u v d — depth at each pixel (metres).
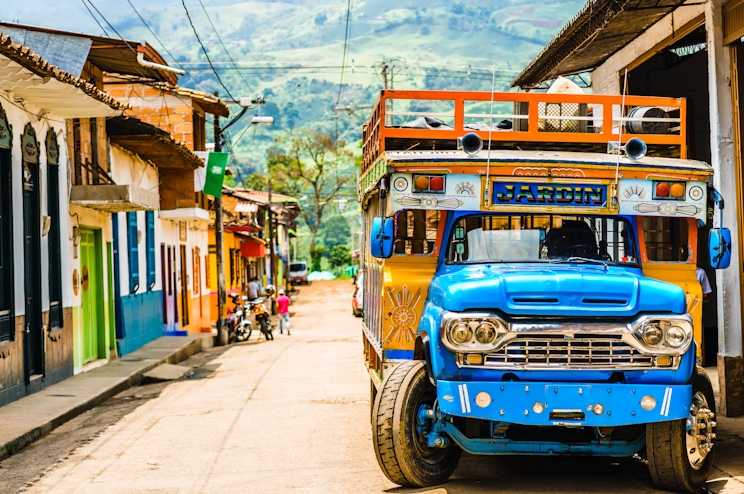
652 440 7.10
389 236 7.75
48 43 17.05
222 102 28.05
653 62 16.58
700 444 7.20
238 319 29.42
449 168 7.84
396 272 8.00
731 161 10.73
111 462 9.27
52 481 8.52
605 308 6.80
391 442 7.23
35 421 11.67
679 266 7.97
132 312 21.95
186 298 30.09
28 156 14.41
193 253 31.06
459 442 7.22
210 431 10.81
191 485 7.99
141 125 20.36
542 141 8.47
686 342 6.79
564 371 6.75
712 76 10.84
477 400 6.75
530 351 6.76
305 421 11.22
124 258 21.38
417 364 7.44
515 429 7.47
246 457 9.16
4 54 11.14
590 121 10.12
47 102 14.55
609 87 17.80
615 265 7.88
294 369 17.81
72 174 17.38
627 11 13.77
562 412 6.71
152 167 25.14
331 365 18.45
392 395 7.27
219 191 26.16
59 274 16.02
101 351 19.11
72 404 13.20
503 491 7.30
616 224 7.99
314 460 8.85
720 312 10.66
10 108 13.62
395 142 8.66
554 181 7.84
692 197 7.91
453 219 8.05
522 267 7.64
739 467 8.05
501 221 8.00
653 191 7.88
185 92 28.27
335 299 58.19
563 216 7.98
